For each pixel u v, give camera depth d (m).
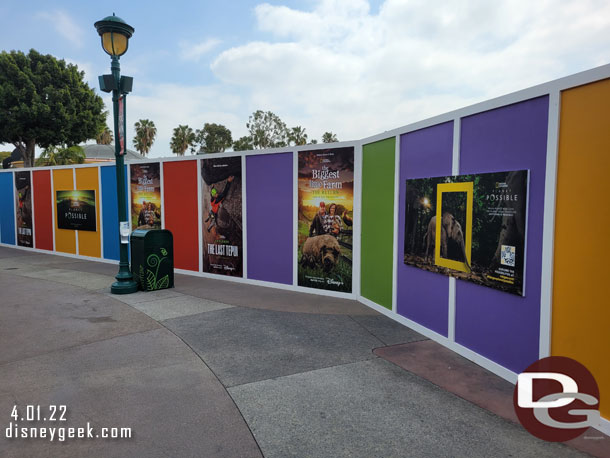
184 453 3.09
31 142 29.95
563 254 3.71
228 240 9.72
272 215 8.95
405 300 6.34
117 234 12.12
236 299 7.88
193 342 5.47
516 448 3.18
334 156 8.00
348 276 8.00
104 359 4.89
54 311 6.91
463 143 5.02
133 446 3.17
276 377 4.42
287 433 3.37
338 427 3.46
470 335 4.96
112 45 7.65
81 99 30.94
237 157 9.41
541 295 3.92
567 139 3.66
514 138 4.26
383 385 4.25
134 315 6.70
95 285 9.02
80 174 12.88
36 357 4.94
